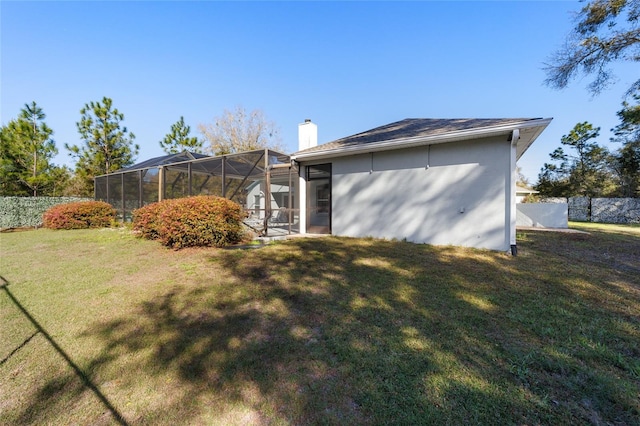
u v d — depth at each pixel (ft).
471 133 21.48
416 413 5.68
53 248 24.09
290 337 8.96
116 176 48.01
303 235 31.53
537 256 20.07
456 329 9.29
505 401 5.99
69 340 8.95
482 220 22.76
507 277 14.93
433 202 25.05
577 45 32.55
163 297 12.55
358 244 24.91
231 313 10.84
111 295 12.87
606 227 44.24
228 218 24.80
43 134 51.85
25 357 8.02
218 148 92.38
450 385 6.52
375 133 32.53
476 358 7.61
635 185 68.49
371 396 6.22
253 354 8.01
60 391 6.59
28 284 14.46
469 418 5.53
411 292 12.76
